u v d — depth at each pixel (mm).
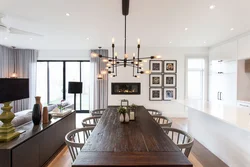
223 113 2629
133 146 1662
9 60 6379
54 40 5215
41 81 6914
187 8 2918
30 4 2785
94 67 6555
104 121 2641
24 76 6578
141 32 4355
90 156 1440
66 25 3809
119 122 2580
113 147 1634
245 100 4660
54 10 3021
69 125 3828
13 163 1920
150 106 6348
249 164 2311
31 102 6570
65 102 4789
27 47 6289
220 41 5316
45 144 2678
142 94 6336
